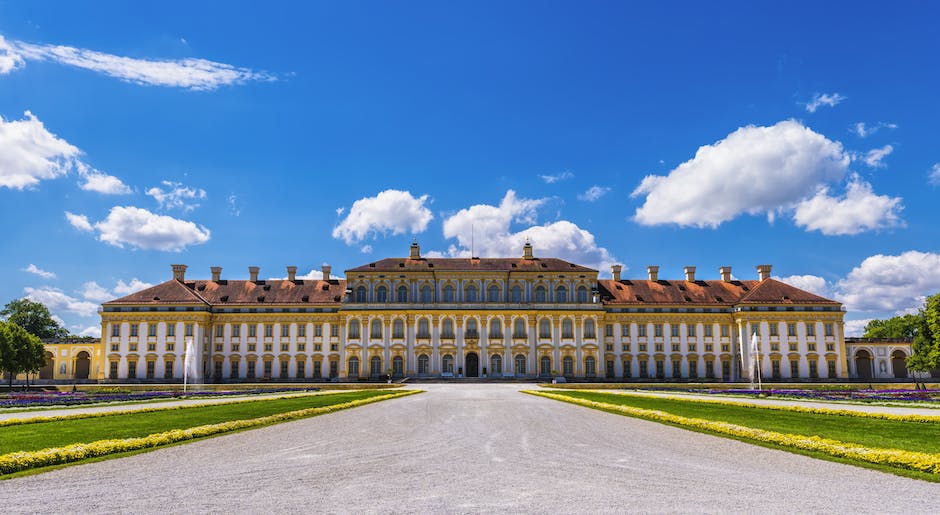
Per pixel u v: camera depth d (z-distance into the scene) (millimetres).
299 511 15406
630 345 115000
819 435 27828
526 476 19438
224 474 19719
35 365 102250
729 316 115750
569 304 113938
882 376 117688
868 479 18953
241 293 117062
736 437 28625
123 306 111000
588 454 23672
